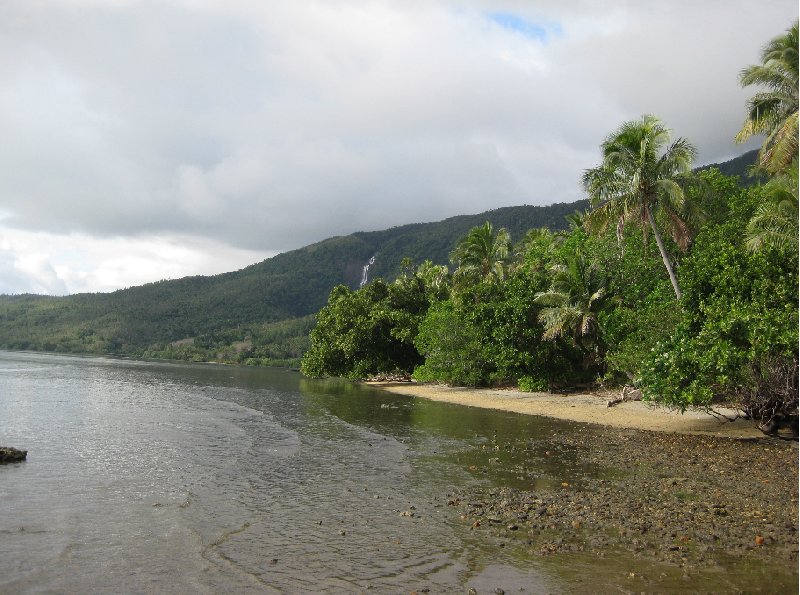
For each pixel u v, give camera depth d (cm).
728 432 2209
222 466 1537
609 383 3981
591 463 1603
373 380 6519
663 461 1633
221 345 17650
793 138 2292
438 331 4872
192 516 1070
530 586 753
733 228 3055
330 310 6706
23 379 5138
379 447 1859
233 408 3106
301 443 1930
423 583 764
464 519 1059
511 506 1145
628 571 802
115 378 5831
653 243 3509
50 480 1338
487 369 4816
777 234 2177
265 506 1147
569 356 4284
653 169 2875
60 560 837
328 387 5294
